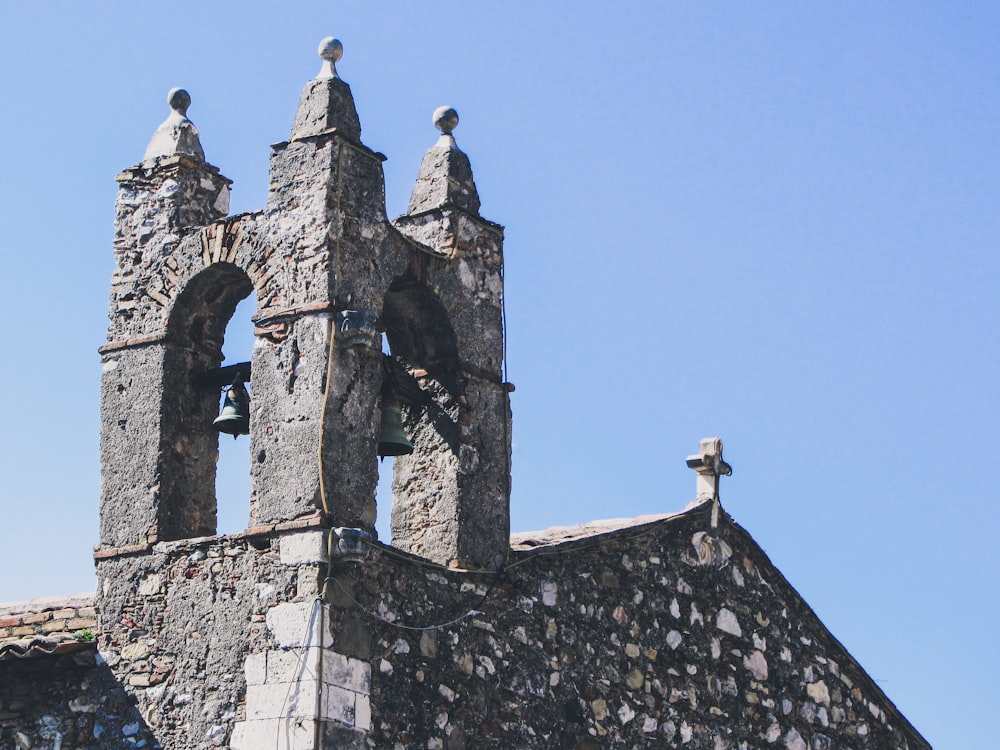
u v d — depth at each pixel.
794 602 62.47
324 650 46.97
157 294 52.84
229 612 48.78
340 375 49.50
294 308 50.12
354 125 51.78
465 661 50.78
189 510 51.91
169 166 53.72
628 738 55.06
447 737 49.59
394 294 53.34
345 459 49.12
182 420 52.34
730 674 59.28
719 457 61.00
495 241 55.78
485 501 53.22
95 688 50.19
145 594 50.44
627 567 56.88
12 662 50.41
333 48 52.38
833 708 62.66
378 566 49.03
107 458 52.34
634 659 56.12
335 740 46.56
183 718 48.72
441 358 53.88
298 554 48.03
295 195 51.06
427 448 53.38
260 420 49.84
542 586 53.94
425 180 55.31
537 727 52.34
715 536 60.12
